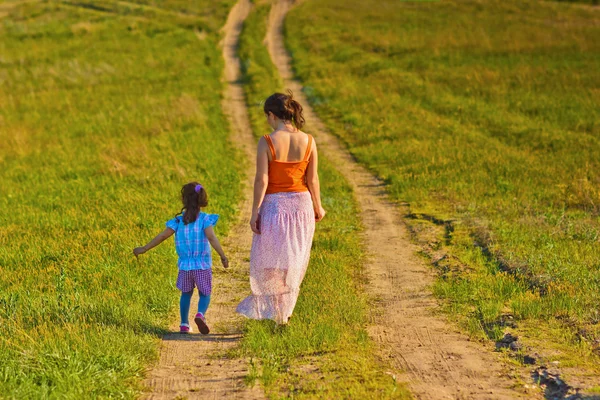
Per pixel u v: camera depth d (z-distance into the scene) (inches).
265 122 1517.0
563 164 1026.1
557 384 329.1
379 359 373.4
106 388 327.6
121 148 1204.5
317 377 340.8
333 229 723.4
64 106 1758.1
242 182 997.8
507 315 437.7
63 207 824.3
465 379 343.3
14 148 1299.2
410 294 509.0
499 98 1621.6
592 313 422.9
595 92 1590.8
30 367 348.2
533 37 2397.9
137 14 3383.4
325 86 1893.5
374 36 2603.3
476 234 676.1
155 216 741.9
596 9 3270.2
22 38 2898.6
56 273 553.3
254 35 2866.6
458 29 2687.0
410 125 1391.5
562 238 645.9
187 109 1565.0
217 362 375.2
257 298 411.5
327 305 451.8
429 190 904.3
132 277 530.6
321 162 1118.4
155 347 391.9
